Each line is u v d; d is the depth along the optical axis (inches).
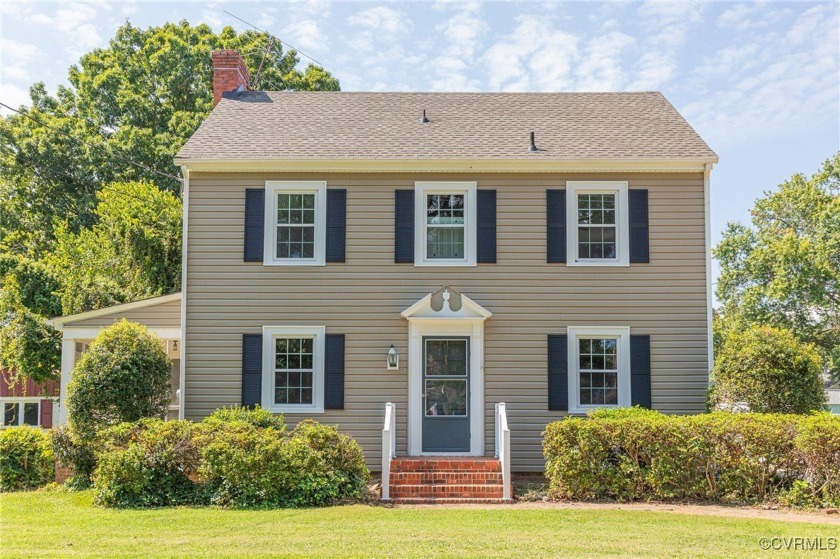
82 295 903.1
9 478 547.2
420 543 350.6
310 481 467.5
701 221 594.6
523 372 587.2
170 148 1206.9
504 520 409.4
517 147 612.7
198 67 1333.7
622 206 597.3
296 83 1409.9
